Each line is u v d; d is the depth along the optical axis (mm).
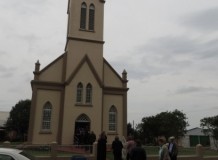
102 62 32469
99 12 34062
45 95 29672
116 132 31141
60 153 19844
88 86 31047
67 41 32094
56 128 29250
